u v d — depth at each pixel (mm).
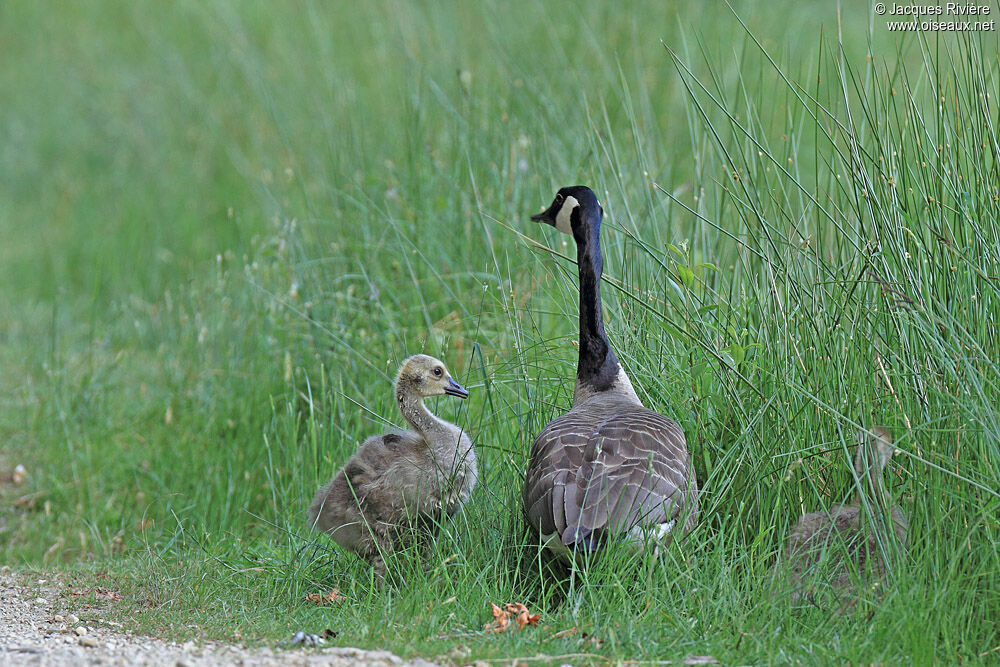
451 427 10547
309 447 12875
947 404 9383
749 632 8477
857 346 10281
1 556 11938
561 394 11828
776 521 10008
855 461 9789
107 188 26406
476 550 9852
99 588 10359
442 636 8477
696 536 9562
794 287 10984
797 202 14203
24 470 14359
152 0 35156
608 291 12953
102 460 14383
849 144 10664
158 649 8258
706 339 11195
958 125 10391
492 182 16609
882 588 8836
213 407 14695
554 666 7805
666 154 17422
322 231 17406
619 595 8898
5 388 17141
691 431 10758
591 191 11094
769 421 10438
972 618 8578
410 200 16828
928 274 10156
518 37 21938
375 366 13750
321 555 10547
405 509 9898
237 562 10914
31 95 31109
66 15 35031
